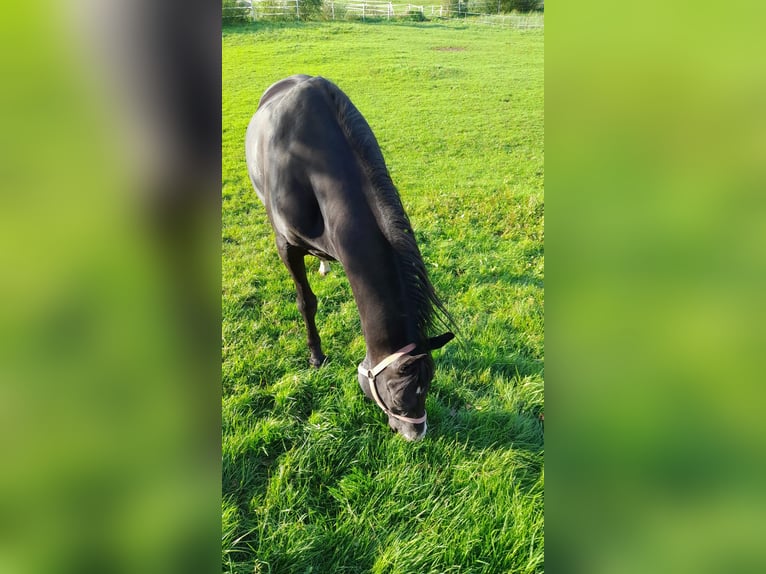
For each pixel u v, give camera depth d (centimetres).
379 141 771
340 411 260
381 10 1914
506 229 445
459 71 1193
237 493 227
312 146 243
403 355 205
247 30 1598
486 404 266
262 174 293
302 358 299
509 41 1531
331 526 217
